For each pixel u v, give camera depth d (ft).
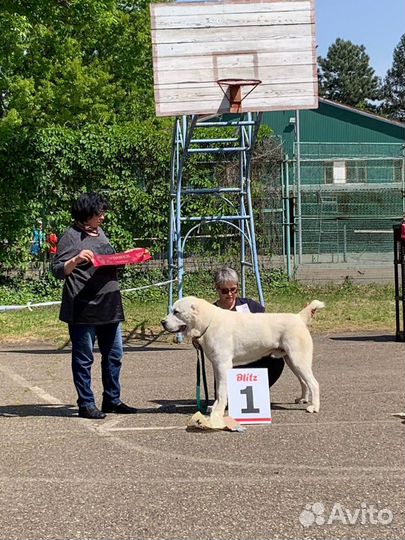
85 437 20.59
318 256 63.36
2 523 14.38
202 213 53.67
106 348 23.44
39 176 51.21
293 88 35.35
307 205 63.77
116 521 14.34
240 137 42.01
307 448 18.98
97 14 57.47
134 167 53.01
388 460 17.84
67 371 31.63
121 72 93.81
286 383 27.66
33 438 20.58
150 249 53.16
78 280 22.67
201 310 21.88
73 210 23.13
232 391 21.75
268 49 35.29
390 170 65.36
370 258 64.23
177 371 31.17
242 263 42.93
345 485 16.10
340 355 33.83
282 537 13.46
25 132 51.16
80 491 16.10
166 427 21.53
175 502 15.28
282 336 22.43
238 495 15.61
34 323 43.73
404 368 30.45
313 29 35.50
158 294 52.60
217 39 35.14
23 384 28.94
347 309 47.03
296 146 58.65
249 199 40.40
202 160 53.83
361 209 64.23
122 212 52.95
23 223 50.90
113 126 53.78
